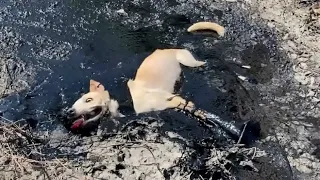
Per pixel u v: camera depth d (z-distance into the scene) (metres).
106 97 2.16
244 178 1.93
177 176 1.90
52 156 1.98
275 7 2.80
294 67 2.45
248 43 2.58
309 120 2.19
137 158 1.96
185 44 2.56
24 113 2.18
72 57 2.48
